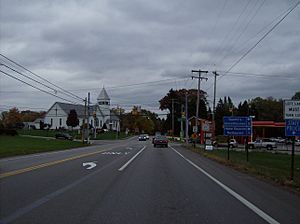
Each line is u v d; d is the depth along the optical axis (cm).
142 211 1039
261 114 14325
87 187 1471
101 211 1028
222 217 982
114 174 1969
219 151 5441
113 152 4350
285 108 1795
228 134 3403
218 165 2884
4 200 1175
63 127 14112
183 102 13812
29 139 7775
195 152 4991
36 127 15988
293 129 1791
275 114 14238
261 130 10806
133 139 12162
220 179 1884
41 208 1059
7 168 2188
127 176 1889
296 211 1084
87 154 3856
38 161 2775
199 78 7012
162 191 1419
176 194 1355
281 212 1062
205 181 1778
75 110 14312
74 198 1223
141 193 1353
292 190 1534
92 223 892
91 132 12750
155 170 2259
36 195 1270
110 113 16450
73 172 2019
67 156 3447
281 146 8844
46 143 6538
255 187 1603
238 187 1586
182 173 2141
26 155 3631
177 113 13738
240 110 13725
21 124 13375
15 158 3131
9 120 13538
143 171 2172
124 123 17025
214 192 1423
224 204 1170
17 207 1070
